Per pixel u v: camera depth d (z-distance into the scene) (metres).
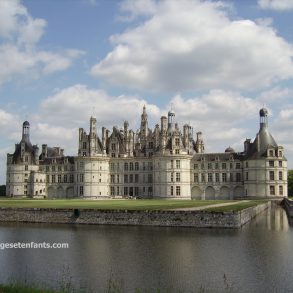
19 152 184.38
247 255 48.38
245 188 159.25
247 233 64.62
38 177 180.12
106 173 171.25
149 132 181.75
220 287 37.12
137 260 46.81
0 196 193.75
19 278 40.50
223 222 71.19
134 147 180.50
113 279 39.75
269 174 154.62
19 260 47.72
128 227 73.94
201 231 67.50
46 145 194.12
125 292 36.09
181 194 157.88
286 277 39.69
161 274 41.25
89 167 166.62
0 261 47.28
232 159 164.88
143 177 171.12
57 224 79.69
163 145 160.75
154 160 162.25
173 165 158.25
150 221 75.81
